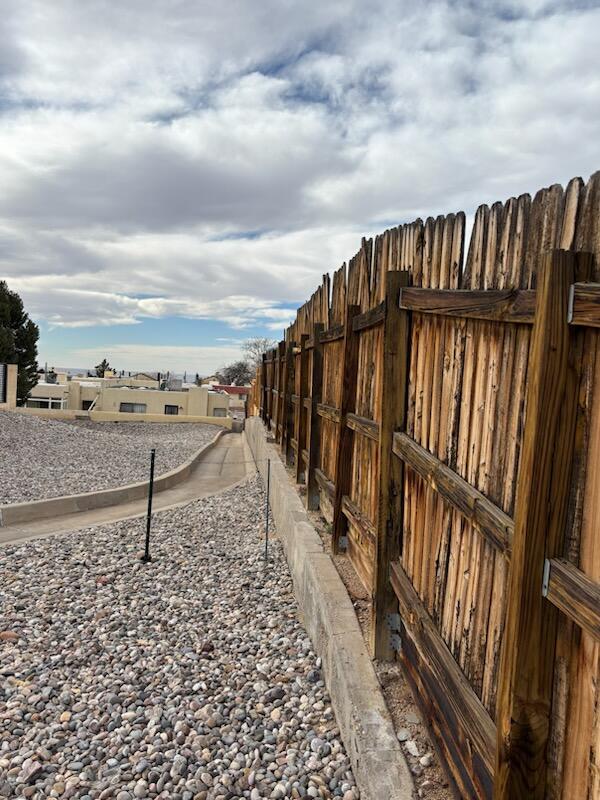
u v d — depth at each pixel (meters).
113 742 2.88
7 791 2.52
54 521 7.33
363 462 3.86
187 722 3.04
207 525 7.34
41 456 11.26
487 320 1.83
